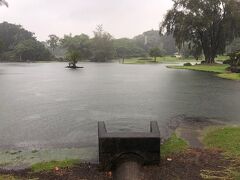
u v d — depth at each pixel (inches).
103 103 730.8
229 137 410.0
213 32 2466.8
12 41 5531.5
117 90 984.9
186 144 393.1
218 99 786.8
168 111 630.5
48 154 368.8
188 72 1851.6
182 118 563.5
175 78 1425.9
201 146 387.5
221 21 2388.0
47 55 4928.6
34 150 383.9
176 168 315.9
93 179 296.5
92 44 4623.5
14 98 820.6
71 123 528.4
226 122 530.3
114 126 511.8
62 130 481.1
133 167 301.3
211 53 2549.2
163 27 2487.7
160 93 906.7
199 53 2657.5
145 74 1707.7
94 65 3068.4
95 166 327.9
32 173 312.0
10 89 1027.9
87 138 436.1
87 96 851.4
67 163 335.3
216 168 315.3
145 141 313.9
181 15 2383.1
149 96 844.6
